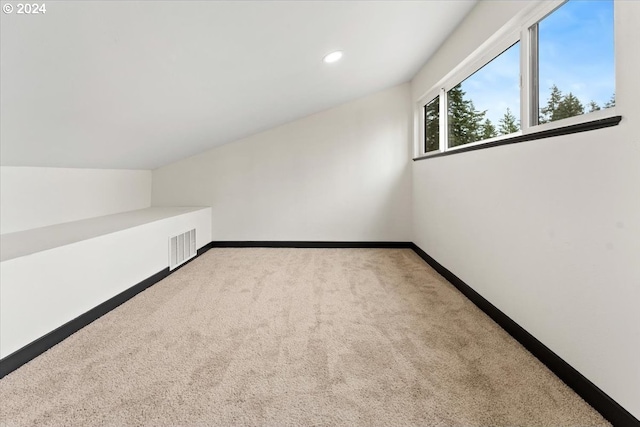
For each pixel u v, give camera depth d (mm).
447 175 2670
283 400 1202
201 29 1312
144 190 3795
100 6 975
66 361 1457
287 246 3961
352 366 1423
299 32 1680
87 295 1850
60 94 1358
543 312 1460
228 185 3957
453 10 2092
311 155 3891
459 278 2436
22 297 1440
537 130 1564
